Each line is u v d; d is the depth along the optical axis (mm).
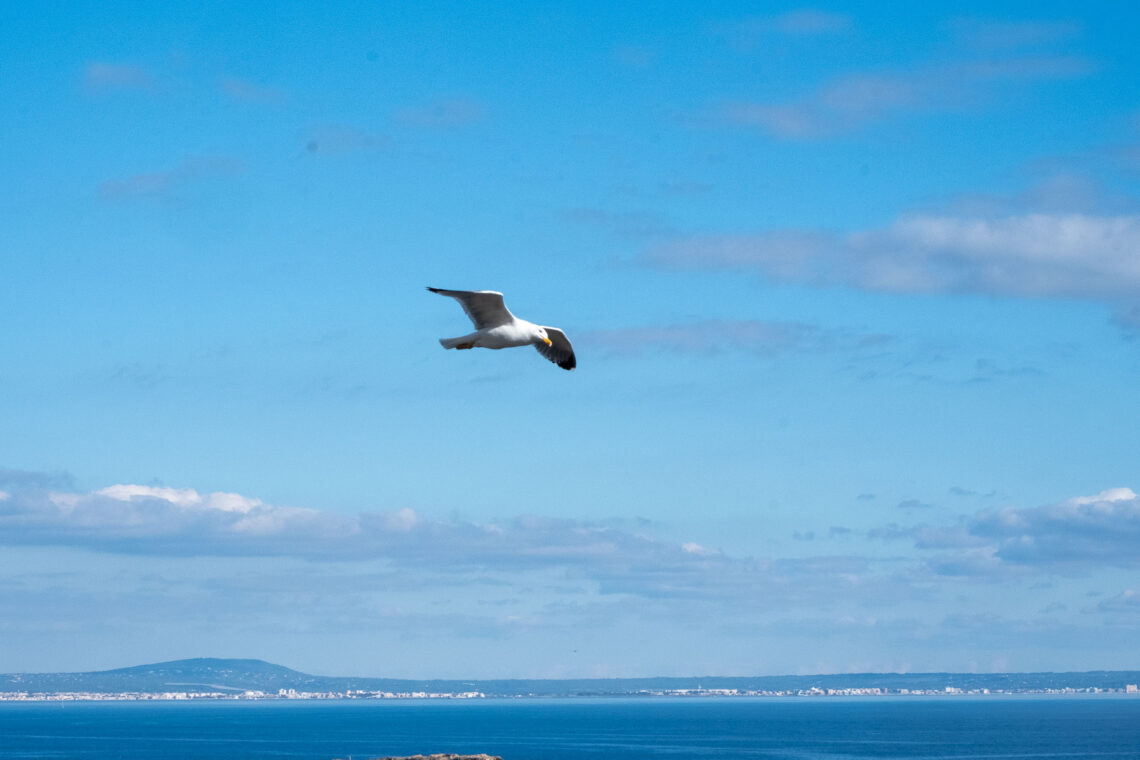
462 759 113062
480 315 33219
